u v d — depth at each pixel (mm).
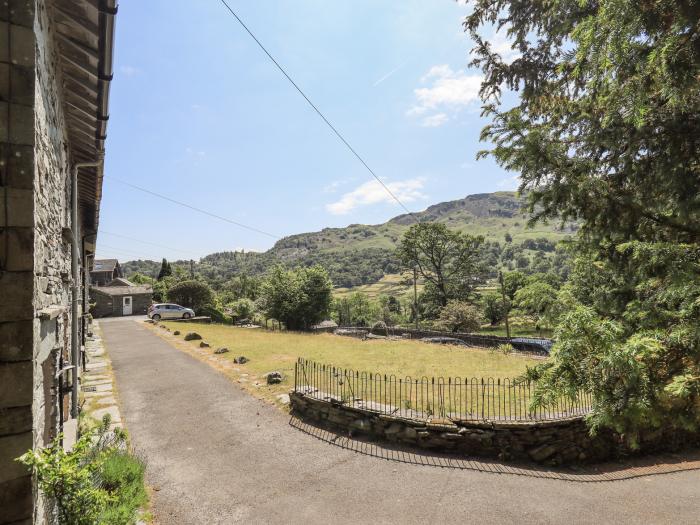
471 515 5078
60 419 5180
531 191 3422
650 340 2375
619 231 3172
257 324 32594
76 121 5922
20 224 2436
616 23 2221
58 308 3721
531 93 4336
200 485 5727
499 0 4266
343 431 7887
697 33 2133
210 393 10180
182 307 33656
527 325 32906
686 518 5176
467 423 7043
